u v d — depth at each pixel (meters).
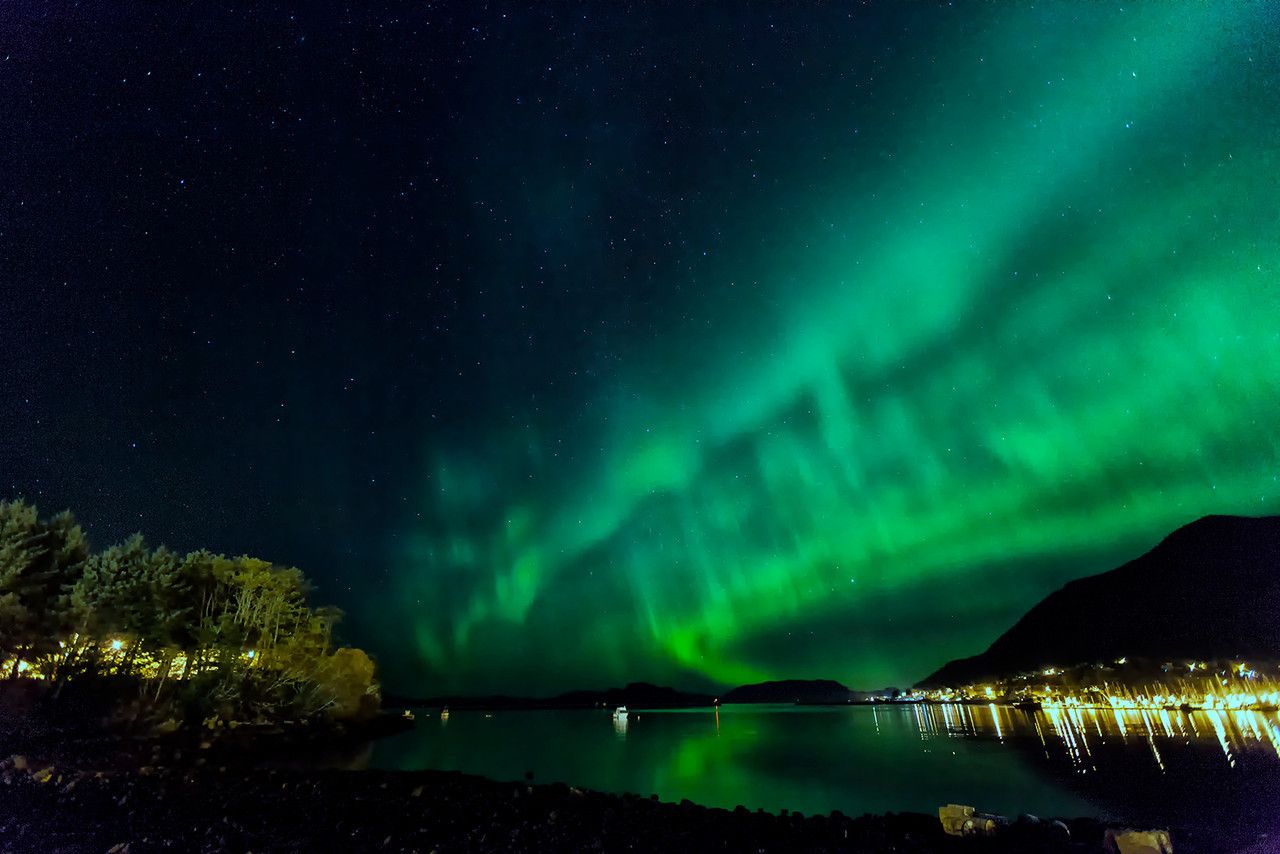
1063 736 81.62
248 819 15.55
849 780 40.75
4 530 36.94
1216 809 29.25
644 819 19.27
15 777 17.75
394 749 55.94
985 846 17.58
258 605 51.53
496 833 15.73
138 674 42.72
